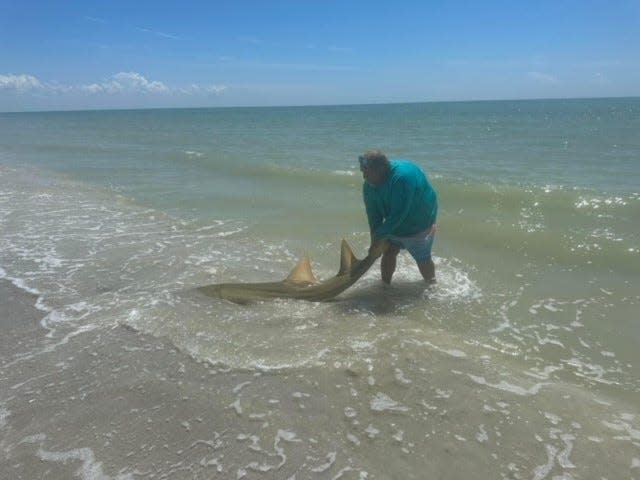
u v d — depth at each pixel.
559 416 3.47
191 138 30.17
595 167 13.73
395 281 6.12
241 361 4.18
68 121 72.50
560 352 4.41
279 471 3.02
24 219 9.10
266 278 6.21
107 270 6.45
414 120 55.50
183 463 3.10
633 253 6.54
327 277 6.22
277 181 12.84
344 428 3.38
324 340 4.50
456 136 27.23
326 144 23.77
